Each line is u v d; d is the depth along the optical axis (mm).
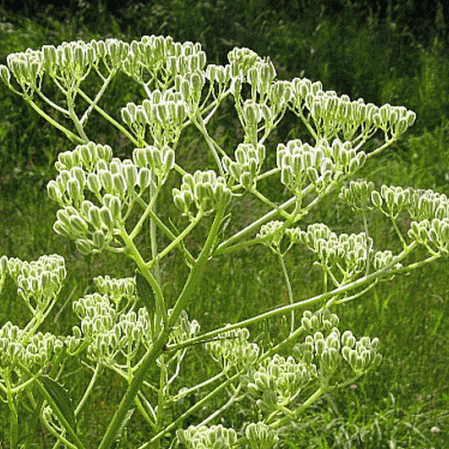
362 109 2533
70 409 2273
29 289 2523
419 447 4188
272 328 4922
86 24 10945
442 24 13172
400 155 9195
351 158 2248
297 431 4133
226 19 11477
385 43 12469
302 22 12414
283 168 2203
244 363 2727
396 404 4477
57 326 4648
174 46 2787
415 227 2373
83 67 2635
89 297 2889
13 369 2492
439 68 11758
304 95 2551
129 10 11250
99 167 2068
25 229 6184
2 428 3785
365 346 2482
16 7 11078
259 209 6871
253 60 2738
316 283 5438
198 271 2191
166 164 2068
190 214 2105
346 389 4531
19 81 2584
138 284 2217
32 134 8047
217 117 8695
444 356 5035
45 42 9906
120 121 8352
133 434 3965
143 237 6145
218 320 5027
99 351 2570
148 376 4242
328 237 2865
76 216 1978
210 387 4305
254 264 6113
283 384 2424
